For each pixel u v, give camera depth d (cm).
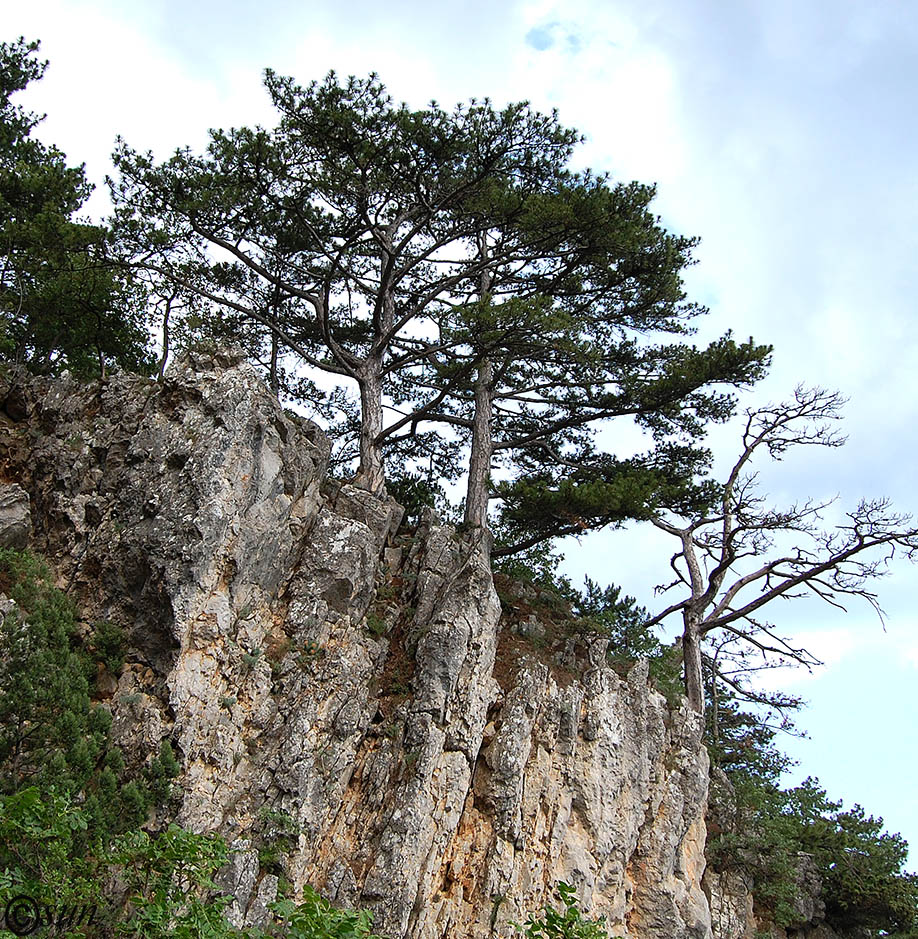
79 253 2661
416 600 2345
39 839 1355
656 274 3045
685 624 3278
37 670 1730
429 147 2867
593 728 2327
